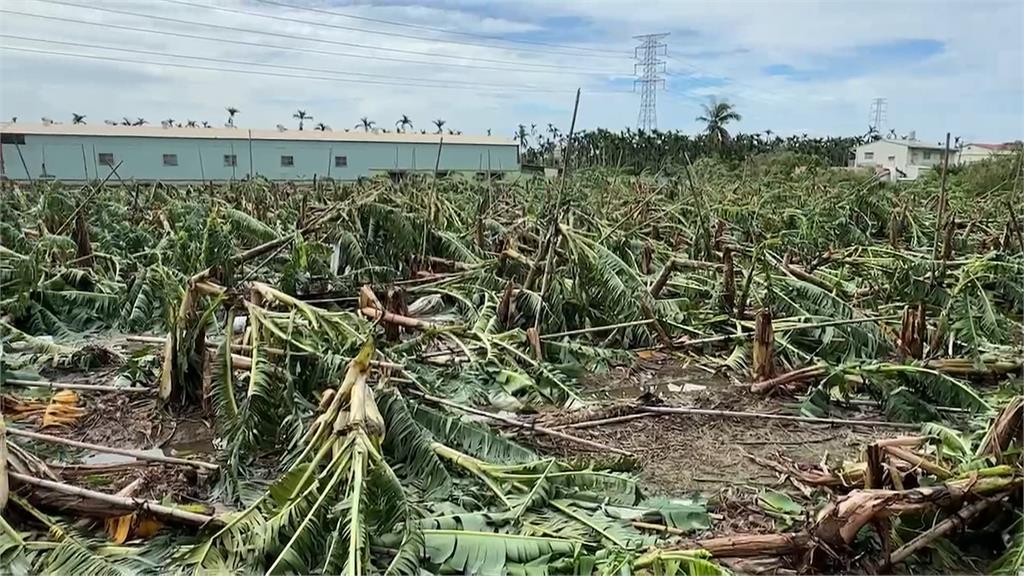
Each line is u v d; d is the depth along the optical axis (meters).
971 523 4.68
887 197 21.88
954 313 10.25
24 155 40.66
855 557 4.56
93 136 42.72
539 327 9.92
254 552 4.27
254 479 5.65
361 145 50.00
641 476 6.05
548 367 8.68
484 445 6.11
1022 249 13.63
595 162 38.81
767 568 4.58
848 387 8.03
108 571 4.04
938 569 4.45
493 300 11.01
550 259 10.25
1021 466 4.77
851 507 4.39
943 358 9.06
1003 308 11.46
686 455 6.51
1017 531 4.52
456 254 13.92
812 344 9.64
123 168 43.59
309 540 4.30
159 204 21.81
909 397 7.51
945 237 13.70
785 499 5.50
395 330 9.30
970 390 7.50
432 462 5.52
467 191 25.03
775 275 11.92
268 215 20.14
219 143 46.34
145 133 44.78
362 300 9.73
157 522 4.73
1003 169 27.02
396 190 21.05
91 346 8.99
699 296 12.16
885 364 8.08
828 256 14.05
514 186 25.78
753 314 10.83
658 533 5.00
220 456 6.05
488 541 4.56
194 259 11.02
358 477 4.55
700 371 9.17
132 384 7.93
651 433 7.00
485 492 5.38
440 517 4.84
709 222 17.36
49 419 6.87
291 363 6.97
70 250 13.19
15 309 10.01
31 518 4.62
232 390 6.48
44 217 16.30
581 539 4.72
